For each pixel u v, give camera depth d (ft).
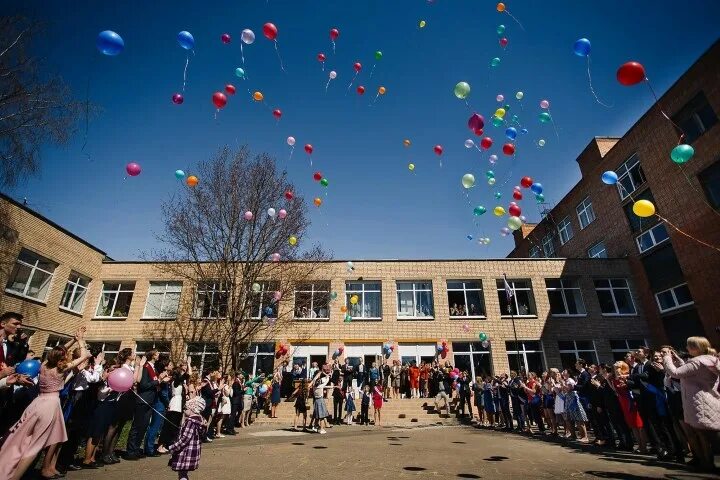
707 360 15.14
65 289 64.80
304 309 67.87
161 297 70.85
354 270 72.54
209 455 24.94
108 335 67.26
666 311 63.57
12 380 15.21
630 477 18.15
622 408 26.21
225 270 59.00
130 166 25.13
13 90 42.01
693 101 56.65
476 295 72.43
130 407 23.26
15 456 13.97
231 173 60.85
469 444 30.35
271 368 65.16
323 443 31.01
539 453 25.72
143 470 20.04
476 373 66.18
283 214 42.65
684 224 58.29
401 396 59.26
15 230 55.11
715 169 53.67
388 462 22.56
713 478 17.60
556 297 72.28
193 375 25.18
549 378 36.22
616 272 71.77
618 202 73.77
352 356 66.49
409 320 69.10
